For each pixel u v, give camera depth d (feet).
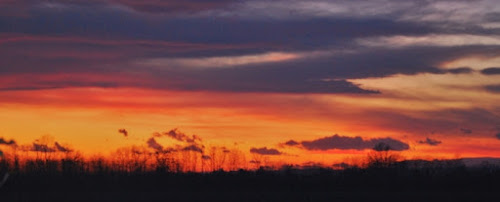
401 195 283.18
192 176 327.26
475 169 323.57
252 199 270.05
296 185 311.88
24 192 283.18
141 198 274.36
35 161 307.37
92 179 312.29
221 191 299.99
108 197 276.41
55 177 302.04
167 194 288.10
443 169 325.62
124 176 319.88
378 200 264.31
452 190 292.40
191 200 268.21
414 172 328.49
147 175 323.78
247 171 329.11
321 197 277.44
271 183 318.86
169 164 332.60
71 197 273.33
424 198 271.49
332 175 330.13
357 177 324.39
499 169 317.01
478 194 284.20
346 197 277.64
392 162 334.24
